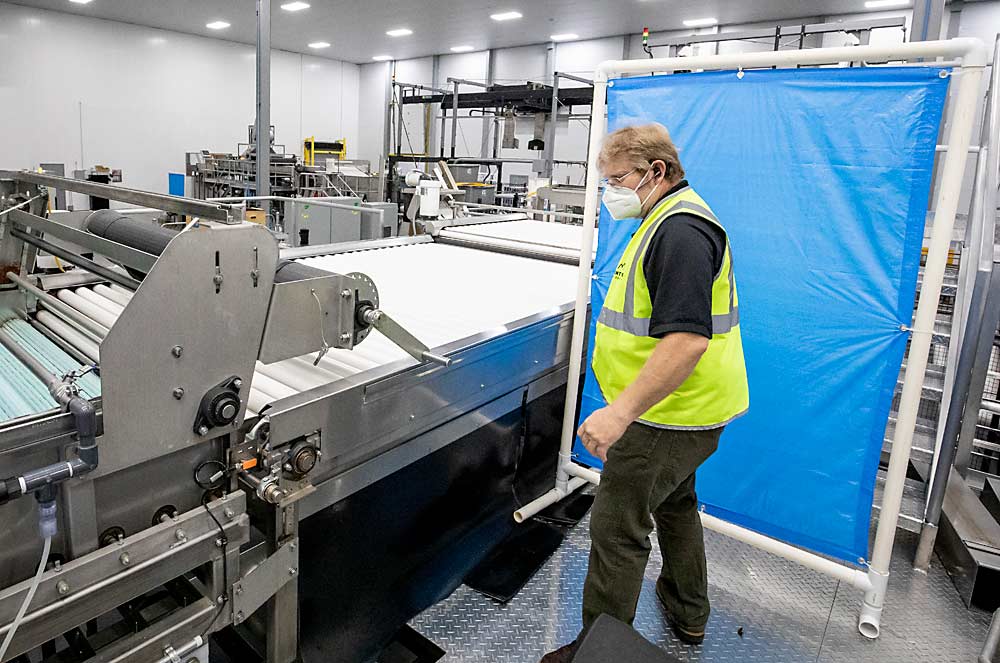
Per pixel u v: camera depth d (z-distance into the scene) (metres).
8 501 0.92
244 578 1.32
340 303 1.40
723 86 1.96
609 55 11.34
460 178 8.53
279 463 1.35
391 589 1.88
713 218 1.38
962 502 2.45
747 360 2.05
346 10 9.85
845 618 2.03
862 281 1.84
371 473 1.66
